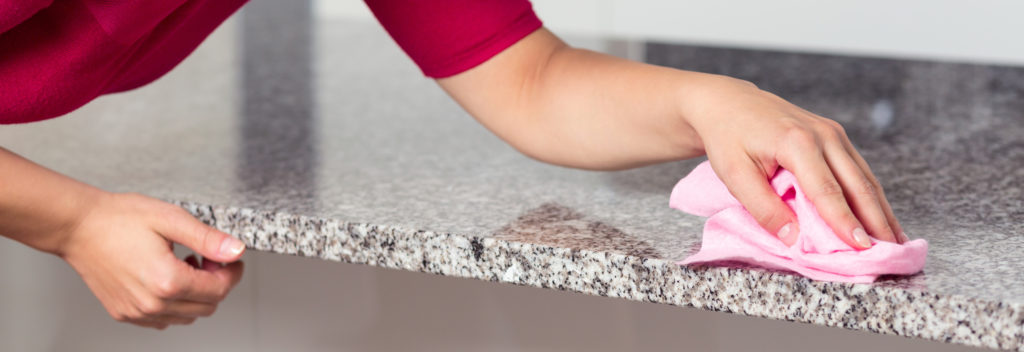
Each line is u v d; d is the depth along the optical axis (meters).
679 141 1.21
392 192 1.38
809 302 1.08
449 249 1.21
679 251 1.16
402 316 1.60
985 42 2.53
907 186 1.42
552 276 1.17
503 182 1.43
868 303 1.06
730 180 1.12
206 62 2.36
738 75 2.08
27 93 1.22
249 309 1.69
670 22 2.98
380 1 1.33
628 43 2.44
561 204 1.33
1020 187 1.40
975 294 1.04
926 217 1.29
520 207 1.32
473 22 1.31
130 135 1.68
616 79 1.26
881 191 1.12
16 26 1.19
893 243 1.08
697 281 1.12
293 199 1.35
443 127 1.73
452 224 1.25
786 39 2.77
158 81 2.14
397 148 1.60
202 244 1.26
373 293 1.61
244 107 1.88
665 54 2.30
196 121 1.77
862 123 1.75
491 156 1.56
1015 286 1.06
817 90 1.96
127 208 1.25
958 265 1.12
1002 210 1.31
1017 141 1.64
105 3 1.17
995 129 1.71
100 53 1.22
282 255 1.66
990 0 2.50
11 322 1.82
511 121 1.33
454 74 1.34
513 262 1.19
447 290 1.57
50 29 1.20
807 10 2.72
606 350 1.50
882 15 2.64
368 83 2.12
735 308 1.11
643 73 1.24
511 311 1.54
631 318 1.48
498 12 1.31
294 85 2.09
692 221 1.26
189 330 1.73
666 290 1.13
